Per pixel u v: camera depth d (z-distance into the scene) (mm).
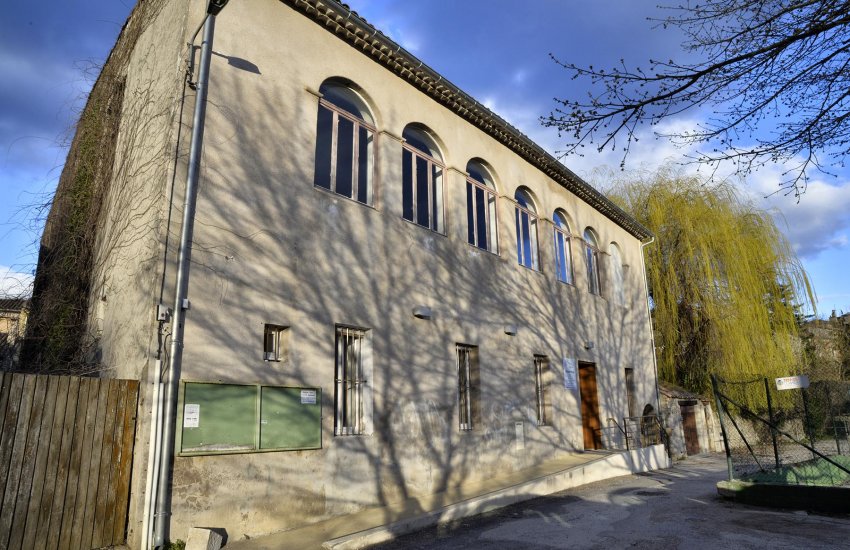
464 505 8734
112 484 6340
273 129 8359
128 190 8484
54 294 9766
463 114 12523
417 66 10945
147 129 8266
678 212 22594
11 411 5707
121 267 8125
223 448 6859
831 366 26625
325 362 8352
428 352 10312
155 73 8562
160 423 6418
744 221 22938
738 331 21125
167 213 6980
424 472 9688
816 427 12984
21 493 5656
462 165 12336
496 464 11422
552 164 15203
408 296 10148
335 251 8922
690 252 22000
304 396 7934
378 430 9023
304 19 9234
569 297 15578
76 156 10625
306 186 8664
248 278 7605
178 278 6836
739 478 10250
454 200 11852
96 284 9383
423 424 9875
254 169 7980
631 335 18922
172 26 8312
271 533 7129
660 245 22922
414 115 11234
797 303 22547
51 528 5812
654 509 9094
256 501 7086
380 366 9297
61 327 9617
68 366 8875
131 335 7184
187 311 6871
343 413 8766
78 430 6152
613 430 16422
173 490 6352
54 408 6004
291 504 7465
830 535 7105
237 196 7703
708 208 22562
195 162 7273
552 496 10523
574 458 13430
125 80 10141
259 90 8289
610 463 13156
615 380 17188
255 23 8453
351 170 9789
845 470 9727
